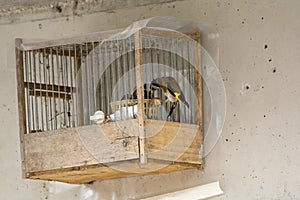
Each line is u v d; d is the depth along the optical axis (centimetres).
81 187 181
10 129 189
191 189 170
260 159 165
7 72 191
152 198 174
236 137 168
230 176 167
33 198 185
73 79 176
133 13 182
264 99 166
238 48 170
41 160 159
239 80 169
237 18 171
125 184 176
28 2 190
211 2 174
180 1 177
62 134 158
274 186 163
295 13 165
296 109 163
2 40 194
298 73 163
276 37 167
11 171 188
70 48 173
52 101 181
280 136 164
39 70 170
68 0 188
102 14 185
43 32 191
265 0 169
